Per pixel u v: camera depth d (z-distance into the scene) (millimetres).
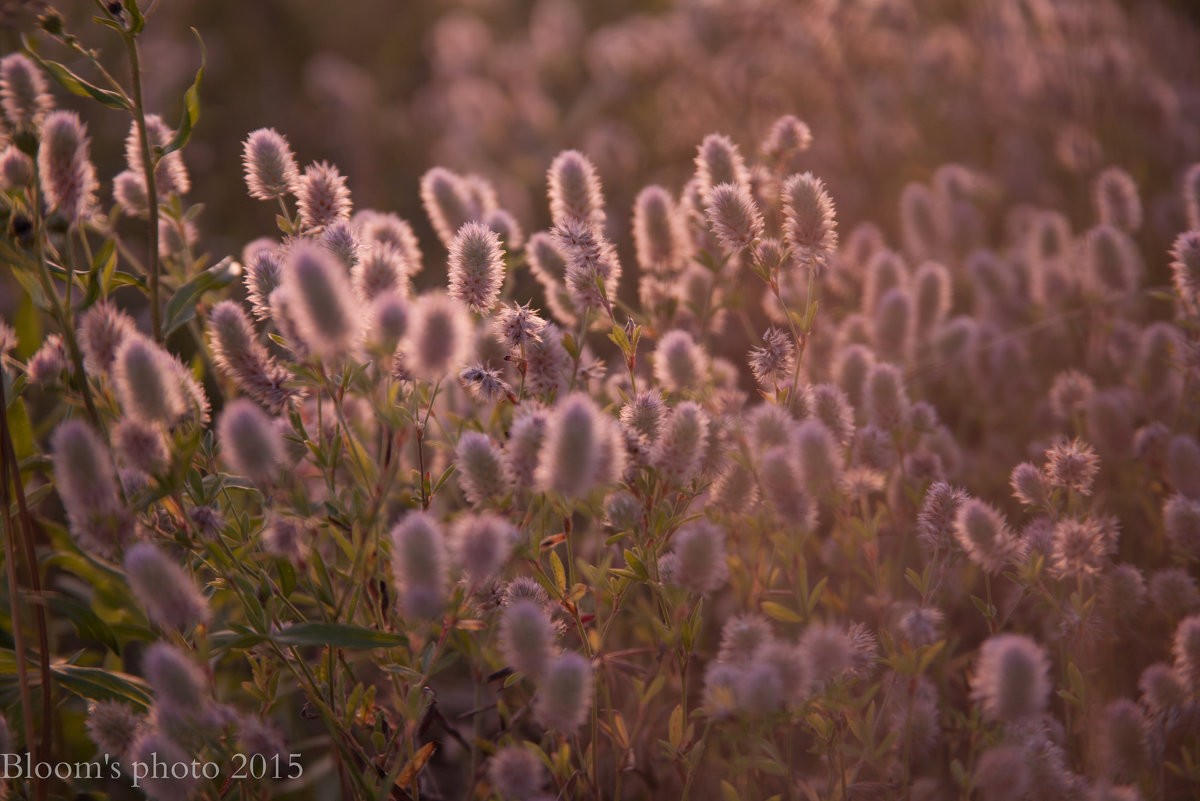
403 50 1807
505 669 707
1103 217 813
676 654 678
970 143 1256
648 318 747
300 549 670
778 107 1188
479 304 684
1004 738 667
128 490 668
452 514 703
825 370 775
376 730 684
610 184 1275
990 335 811
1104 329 802
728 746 709
